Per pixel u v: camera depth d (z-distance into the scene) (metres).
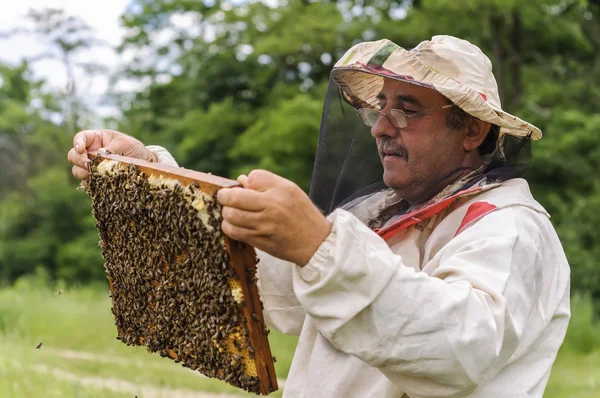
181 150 26.62
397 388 2.45
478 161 2.83
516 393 2.41
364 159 3.10
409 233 2.70
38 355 8.91
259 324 2.24
